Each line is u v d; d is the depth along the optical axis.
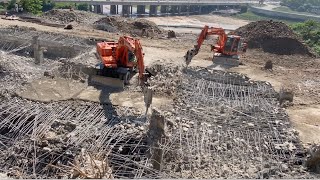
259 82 23.86
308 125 18.77
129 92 20.84
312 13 109.31
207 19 86.25
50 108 18.23
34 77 22.08
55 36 30.77
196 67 26.05
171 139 15.93
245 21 89.31
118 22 39.75
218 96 21.09
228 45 27.44
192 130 16.95
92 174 13.48
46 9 62.81
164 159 14.94
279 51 32.50
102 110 18.42
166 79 22.69
